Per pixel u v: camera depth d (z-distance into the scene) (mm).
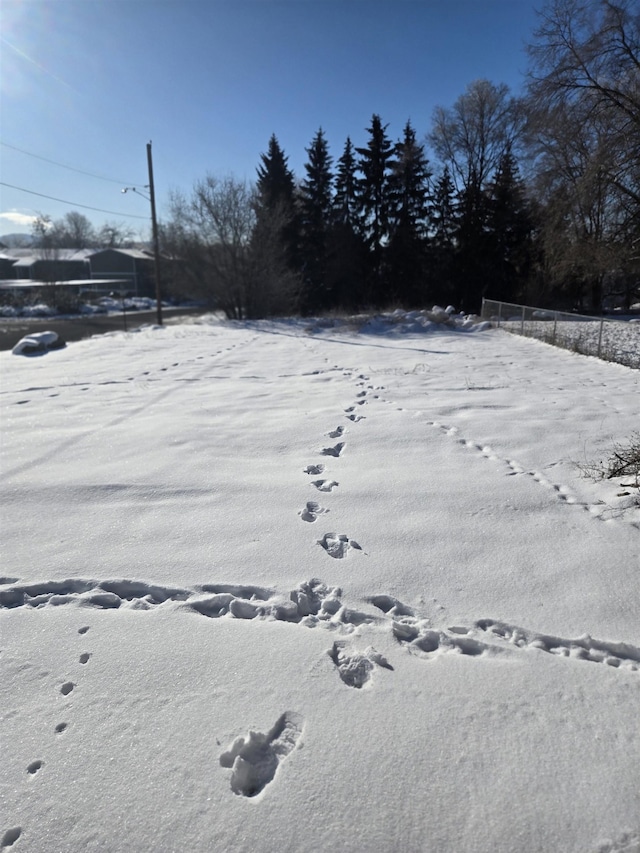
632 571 3117
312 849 1618
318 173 38062
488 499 4137
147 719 2123
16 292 43750
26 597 3039
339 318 22797
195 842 1647
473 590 2986
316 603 2912
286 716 2117
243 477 4754
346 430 6180
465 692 2229
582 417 6523
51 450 5715
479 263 35656
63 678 2369
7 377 11242
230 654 2492
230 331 21719
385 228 37938
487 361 11969
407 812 1722
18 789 1842
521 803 1740
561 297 32031
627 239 21047
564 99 20734
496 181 35312
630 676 2314
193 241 27781
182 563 3322
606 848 1602
